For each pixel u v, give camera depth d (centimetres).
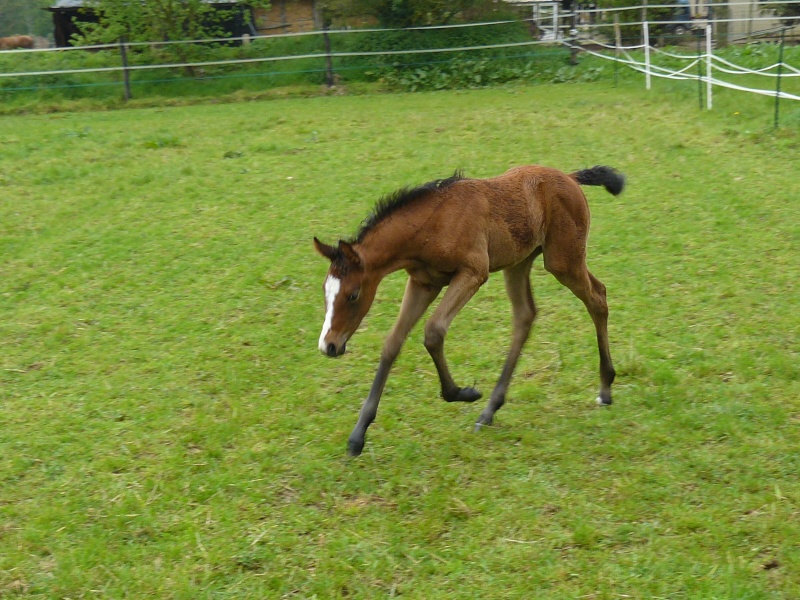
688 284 662
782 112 1166
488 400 517
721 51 1827
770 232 741
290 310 653
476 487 422
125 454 466
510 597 343
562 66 1839
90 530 397
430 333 443
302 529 394
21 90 1755
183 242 792
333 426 491
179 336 621
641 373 542
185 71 1895
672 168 939
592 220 805
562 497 411
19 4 4831
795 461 429
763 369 530
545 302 655
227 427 489
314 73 1866
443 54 1888
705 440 457
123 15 1898
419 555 372
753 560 357
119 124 1402
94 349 604
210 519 404
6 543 390
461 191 462
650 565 357
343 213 848
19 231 830
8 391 546
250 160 1064
